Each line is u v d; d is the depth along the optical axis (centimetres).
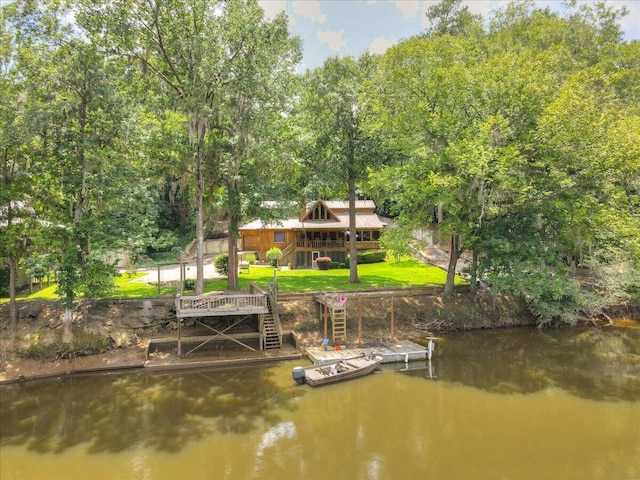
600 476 1072
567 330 2497
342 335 2194
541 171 2227
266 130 2238
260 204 2412
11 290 1902
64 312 1978
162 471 1093
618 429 1325
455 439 1265
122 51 2011
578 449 1206
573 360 1994
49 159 1802
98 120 1811
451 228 2302
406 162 2684
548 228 2403
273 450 1201
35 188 1895
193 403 1518
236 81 2116
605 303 2470
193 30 2061
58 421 1377
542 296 2433
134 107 2036
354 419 1398
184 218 4897
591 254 2462
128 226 1966
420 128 2412
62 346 1847
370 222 4100
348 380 1752
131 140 1945
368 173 2731
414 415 1429
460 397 1580
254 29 2119
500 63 2291
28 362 1791
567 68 3089
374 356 1933
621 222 2166
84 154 1792
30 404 1505
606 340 2309
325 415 1427
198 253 2230
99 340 1916
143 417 1406
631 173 2125
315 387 1669
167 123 2206
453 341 2291
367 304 2458
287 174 2641
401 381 1742
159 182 2333
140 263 1994
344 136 2766
